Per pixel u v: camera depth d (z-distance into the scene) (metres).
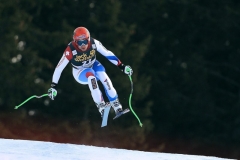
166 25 90.12
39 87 75.06
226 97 90.25
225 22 88.38
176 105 88.00
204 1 89.44
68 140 73.25
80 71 30.05
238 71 90.50
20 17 74.69
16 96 74.75
